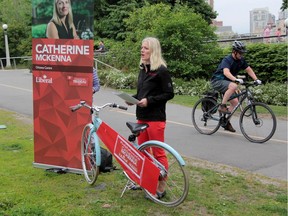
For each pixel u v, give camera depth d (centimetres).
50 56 559
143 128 459
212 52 1722
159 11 2139
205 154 719
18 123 953
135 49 1930
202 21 1722
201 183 554
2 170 582
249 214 452
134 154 470
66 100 562
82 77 548
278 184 563
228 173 605
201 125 897
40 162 592
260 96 1404
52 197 486
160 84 472
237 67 845
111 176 564
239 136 864
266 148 766
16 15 4706
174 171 495
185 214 448
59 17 545
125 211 450
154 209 459
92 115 549
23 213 436
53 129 577
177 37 1645
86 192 505
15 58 3931
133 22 2231
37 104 580
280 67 1672
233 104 859
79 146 566
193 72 1683
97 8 3469
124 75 1803
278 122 1036
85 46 540
